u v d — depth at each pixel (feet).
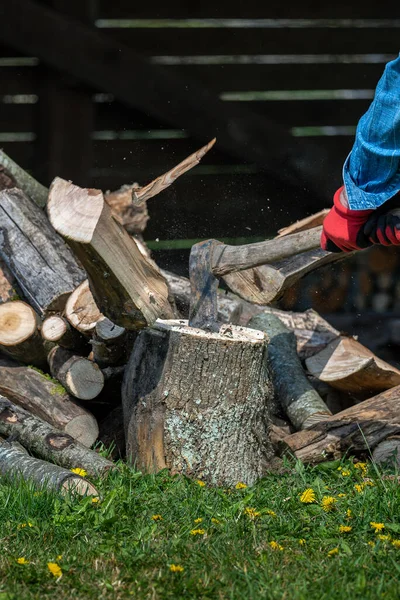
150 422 26.63
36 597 18.48
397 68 17.12
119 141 63.72
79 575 19.57
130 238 24.56
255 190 64.18
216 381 26.32
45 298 30.22
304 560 20.53
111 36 60.64
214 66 62.39
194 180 63.77
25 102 61.36
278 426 31.35
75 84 59.67
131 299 24.79
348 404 33.68
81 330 28.76
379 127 17.38
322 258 30.09
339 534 22.18
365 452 28.50
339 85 63.82
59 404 29.17
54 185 23.47
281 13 61.77
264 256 27.22
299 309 51.80
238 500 24.54
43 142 60.64
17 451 26.12
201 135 62.59
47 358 30.17
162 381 26.43
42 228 31.83
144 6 60.18
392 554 20.63
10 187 34.73
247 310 35.78
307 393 31.24
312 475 26.78
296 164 64.39
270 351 32.81
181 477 25.58
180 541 21.09
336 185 64.80
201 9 60.85
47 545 21.15
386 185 17.92
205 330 27.50
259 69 62.85
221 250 28.17
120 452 30.07
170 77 60.95
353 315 50.62
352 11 62.13
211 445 26.48
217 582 19.13
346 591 18.60
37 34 57.52
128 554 20.36
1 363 30.37
